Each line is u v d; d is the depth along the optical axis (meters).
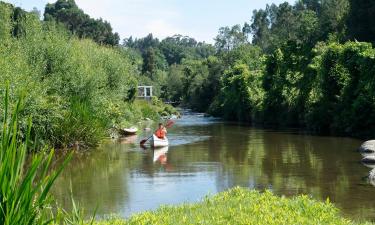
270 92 47.44
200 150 24.33
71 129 23.14
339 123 32.56
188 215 8.21
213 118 62.44
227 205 9.05
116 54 37.88
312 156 21.36
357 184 14.67
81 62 27.61
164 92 112.31
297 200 9.21
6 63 18.27
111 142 28.41
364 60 30.19
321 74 35.22
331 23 53.44
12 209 3.66
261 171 17.52
